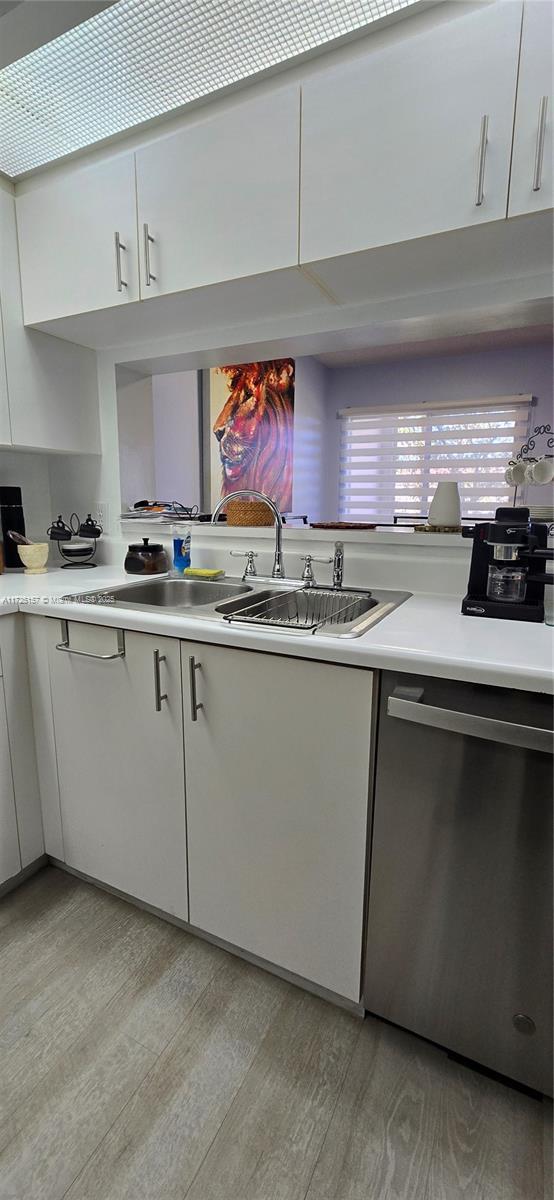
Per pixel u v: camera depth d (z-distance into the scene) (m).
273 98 1.24
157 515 2.11
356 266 1.29
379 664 1.00
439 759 0.98
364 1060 1.12
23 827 1.60
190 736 1.28
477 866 0.98
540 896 0.93
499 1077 1.08
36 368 1.86
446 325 1.59
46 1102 1.03
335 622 1.49
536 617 1.21
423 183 1.12
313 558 1.70
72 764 1.53
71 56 1.27
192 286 1.44
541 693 0.88
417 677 0.98
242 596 1.56
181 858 1.37
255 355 1.97
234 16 1.16
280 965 1.27
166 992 1.27
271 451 3.37
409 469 3.87
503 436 3.56
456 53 1.04
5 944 1.40
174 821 1.36
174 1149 0.96
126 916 1.50
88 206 1.57
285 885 1.21
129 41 1.22
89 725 1.47
